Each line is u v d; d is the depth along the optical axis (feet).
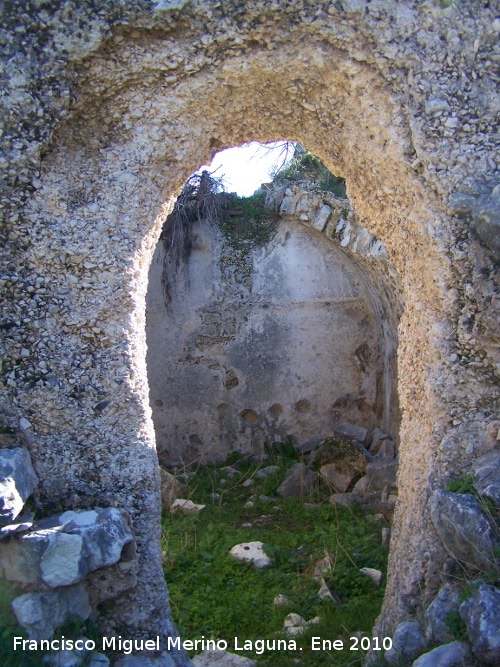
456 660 9.64
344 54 11.48
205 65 11.42
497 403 11.44
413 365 12.72
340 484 24.36
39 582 10.00
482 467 10.94
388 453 25.52
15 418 11.21
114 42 10.99
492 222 10.89
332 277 28.94
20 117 10.80
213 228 29.14
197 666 12.70
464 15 11.16
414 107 11.44
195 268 29.07
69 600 10.47
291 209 27.20
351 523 20.88
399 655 10.68
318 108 12.43
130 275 11.50
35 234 11.19
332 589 16.24
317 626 14.19
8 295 11.20
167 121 11.64
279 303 29.09
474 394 11.49
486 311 11.12
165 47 11.17
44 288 11.28
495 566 9.96
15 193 11.08
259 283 29.09
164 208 12.30
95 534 10.42
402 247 12.87
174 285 28.99
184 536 19.80
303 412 29.35
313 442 28.81
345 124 12.41
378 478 23.13
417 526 11.68
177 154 11.87
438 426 11.58
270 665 12.94
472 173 11.34
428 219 11.68
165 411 29.22
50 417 11.29
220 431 29.32
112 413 11.46
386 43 11.23
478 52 11.28
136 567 11.15
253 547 18.56
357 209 13.84
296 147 28.68
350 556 17.72
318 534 20.01
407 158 11.68
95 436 11.40
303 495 24.08
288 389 29.30
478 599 9.67
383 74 11.46
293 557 18.39
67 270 11.33
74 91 11.10
